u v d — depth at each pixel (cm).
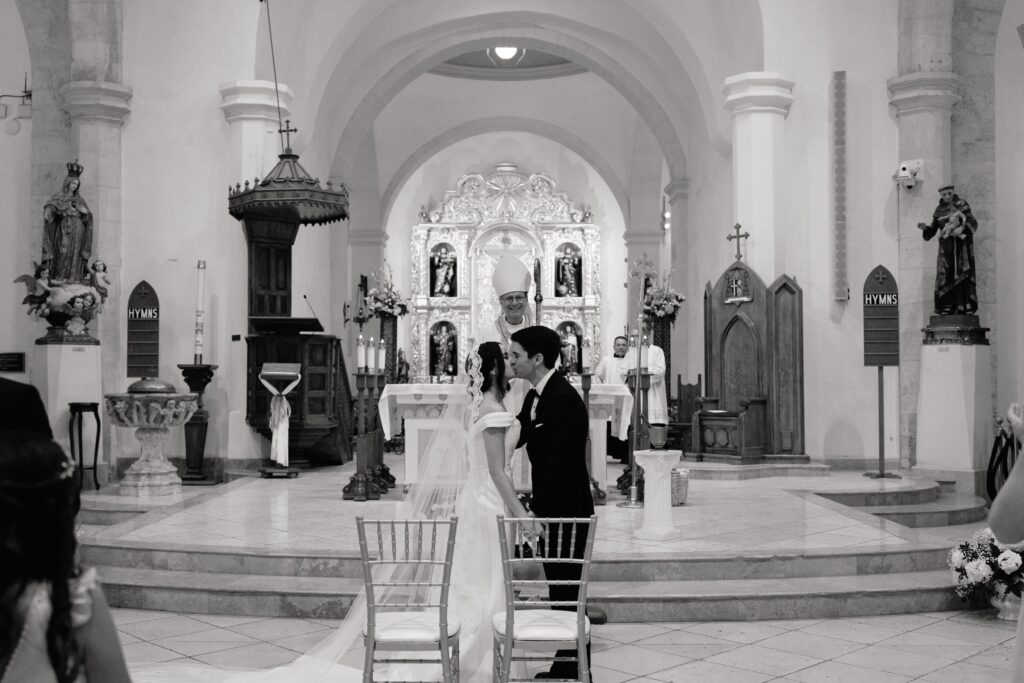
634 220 2577
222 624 684
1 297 1369
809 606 700
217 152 1357
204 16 1359
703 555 746
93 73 1332
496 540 541
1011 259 1362
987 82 1367
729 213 1505
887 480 1226
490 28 1869
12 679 211
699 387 1619
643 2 1563
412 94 2472
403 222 2850
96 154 1333
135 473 1160
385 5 1578
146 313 1337
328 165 1738
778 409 1315
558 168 2848
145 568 779
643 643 632
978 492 1221
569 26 1773
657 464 818
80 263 1201
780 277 1323
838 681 551
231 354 1339
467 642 527
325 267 1644
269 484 1198
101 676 221
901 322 1343
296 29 1434
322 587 714
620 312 2817
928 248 1323
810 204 1381
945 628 673
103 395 1321
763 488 1148
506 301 761
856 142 1375
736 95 1368
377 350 1132
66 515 212
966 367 1230
